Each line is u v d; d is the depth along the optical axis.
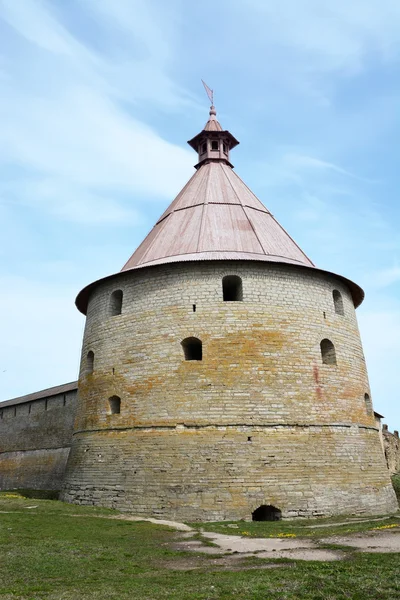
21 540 13.75
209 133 31.50
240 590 8.55
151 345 21.91
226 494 18.69
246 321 21.47
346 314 24.67
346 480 20.31
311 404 20.97
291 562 10.81
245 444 19.53
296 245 27.31
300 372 21.33
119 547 13.29
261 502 18.66
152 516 18.84
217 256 23.38
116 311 24.50
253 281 22.30
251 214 27.09
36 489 34.50
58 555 12.07
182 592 8.58
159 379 21.14
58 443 35.22
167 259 23.97
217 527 16.77
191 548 13.11
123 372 22.30
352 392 22.73
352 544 12.79
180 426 20.11
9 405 41.66
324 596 8.14
